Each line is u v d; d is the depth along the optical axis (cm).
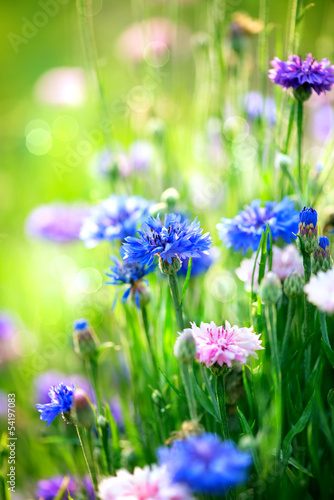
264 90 75
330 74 67
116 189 84
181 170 85
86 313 86
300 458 66
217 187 84
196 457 53
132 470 71
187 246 62
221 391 62
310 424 63
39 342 90
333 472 64
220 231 69
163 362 70
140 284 68
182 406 69
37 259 108
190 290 74
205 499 59
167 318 68
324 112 92
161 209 70
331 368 68
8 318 88
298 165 69
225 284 77
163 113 93
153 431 71
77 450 73
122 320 73
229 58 82
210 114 86
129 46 102
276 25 73
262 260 65
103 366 83
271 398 65
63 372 88
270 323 62
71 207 96
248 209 69
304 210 63
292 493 63
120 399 77
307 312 64
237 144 81
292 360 67
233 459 53
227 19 84
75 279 92
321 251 64
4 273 104
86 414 62
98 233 71
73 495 72
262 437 61
